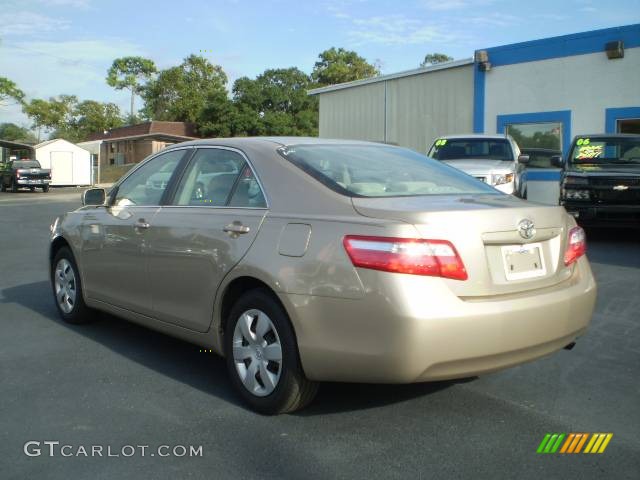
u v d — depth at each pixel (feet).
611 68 49.52
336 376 10.94
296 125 166.40
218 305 13.01
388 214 10.77
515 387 13.83
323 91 69.15
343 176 12.66
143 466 10.31
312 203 11.85
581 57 50.83
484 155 39.29
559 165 36.96
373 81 64.80
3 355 16.15
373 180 12.80
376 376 10.48
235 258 12.44
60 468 10.27
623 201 31.71
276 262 11.63
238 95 167.73
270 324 11.91
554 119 52.49
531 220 11.51
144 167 16.57
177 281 14.10
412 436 11.37
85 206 18.17
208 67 223.10
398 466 10.27
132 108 239.09
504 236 11.07
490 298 10.77
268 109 169.07
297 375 11.52
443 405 12.79
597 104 50.37
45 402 12.99
